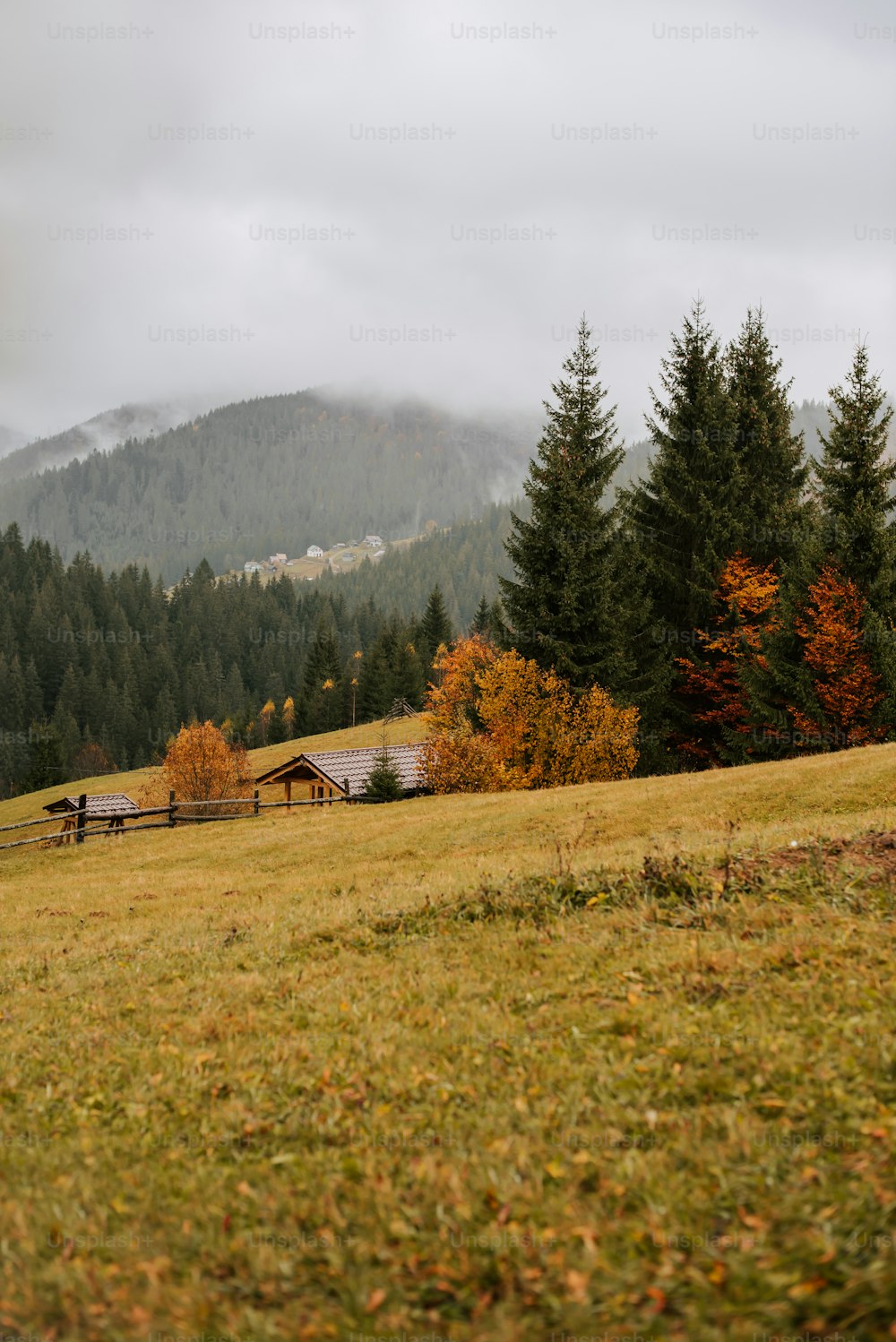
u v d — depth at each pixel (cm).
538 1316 445
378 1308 467
